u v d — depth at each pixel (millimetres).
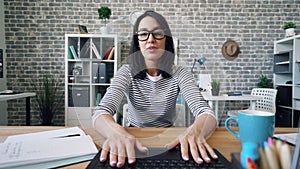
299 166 276
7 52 3096
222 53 3295
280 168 275
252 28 3307
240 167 281
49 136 671
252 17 3295
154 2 3197
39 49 3131
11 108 3115
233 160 302
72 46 2582
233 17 3281
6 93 2391
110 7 3178
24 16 3096
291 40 3062
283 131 764
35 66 3135
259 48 3332
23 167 484
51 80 3152
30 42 3119
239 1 3271
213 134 709
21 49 3111
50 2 3113
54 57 3148
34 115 3145
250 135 474
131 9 3182
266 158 277
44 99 3100
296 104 2936
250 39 3316
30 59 3125
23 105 3131
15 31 3096
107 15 2943
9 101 3109
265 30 3316
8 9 3070
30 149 554
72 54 2566
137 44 656
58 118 3180
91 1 3158
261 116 477
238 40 3305
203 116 683
